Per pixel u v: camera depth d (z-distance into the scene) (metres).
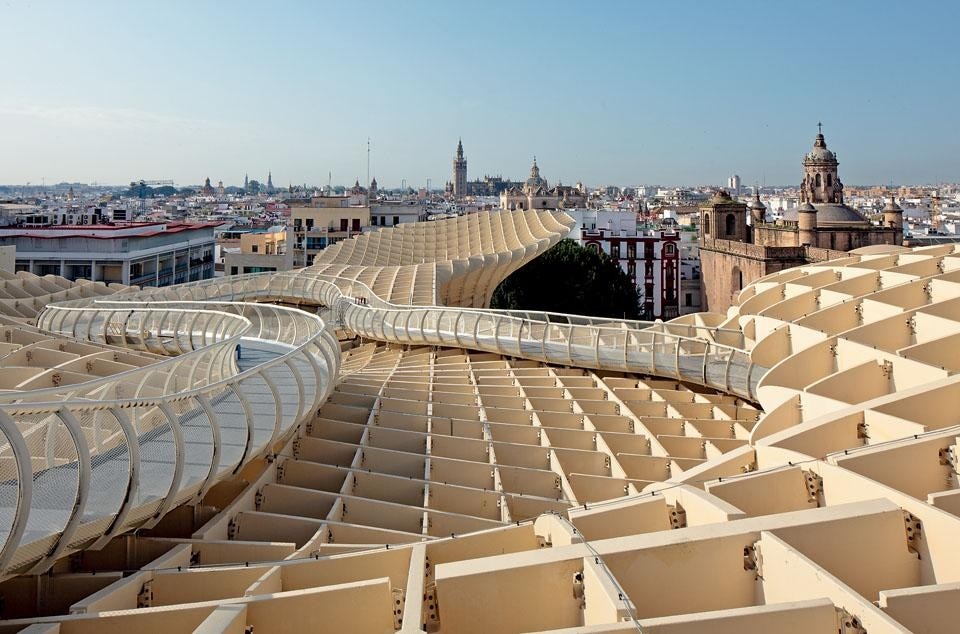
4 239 97.88
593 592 10.71
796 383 23.81
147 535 16.42
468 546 14.02
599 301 90.69
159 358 28.11
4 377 24.31
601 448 23.41
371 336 44.69
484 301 79.56
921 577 11.37
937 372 19.30
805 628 9.51
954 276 29.64
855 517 11.51
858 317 28.80
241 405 19.41
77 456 12.67
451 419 25.61
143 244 105.50
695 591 11.20
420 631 10.34
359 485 20.36
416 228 91.75
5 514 12.62
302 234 140.88
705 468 16.08
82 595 13.65
